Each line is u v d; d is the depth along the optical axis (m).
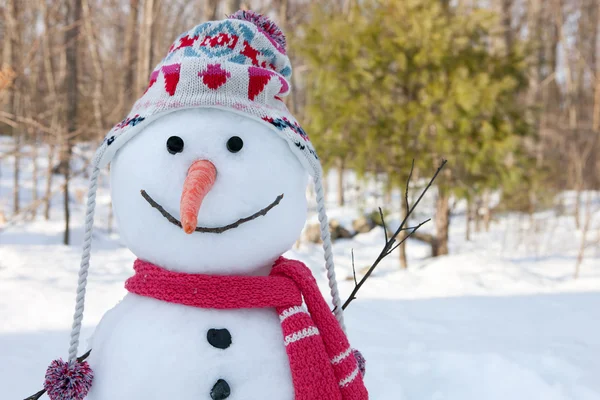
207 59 1.64
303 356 1.59
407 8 7.15
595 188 14.35
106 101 11.39
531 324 4.56
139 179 1.58
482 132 7.00
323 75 7.08
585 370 3.41
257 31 1.76
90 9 10.76
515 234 10.18
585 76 18.70
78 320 1.68
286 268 1.76
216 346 1.53
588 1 18.78
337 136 7.19
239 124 1.61
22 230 8.35
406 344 3.83
